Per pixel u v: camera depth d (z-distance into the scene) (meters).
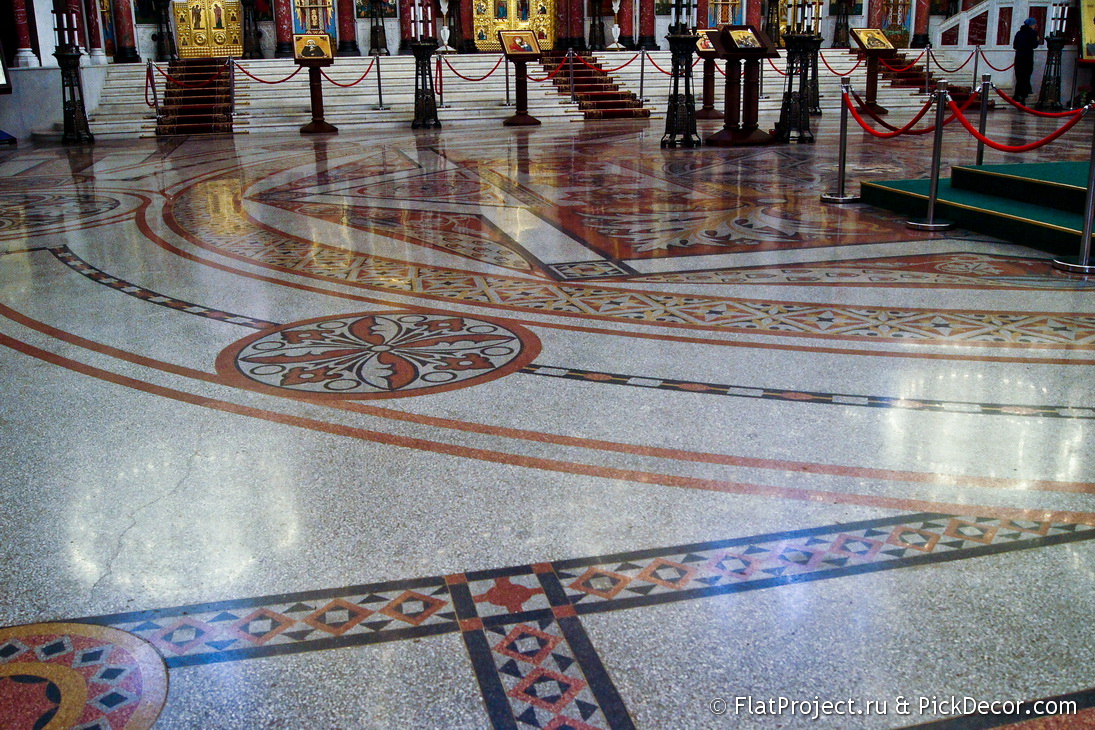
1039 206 7.27
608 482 3.11
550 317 5.12
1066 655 2.21
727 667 2.19
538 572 2.59
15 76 17.20
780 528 2.79
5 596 2.53
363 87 21.73
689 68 13.71
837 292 5.53
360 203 9.36
